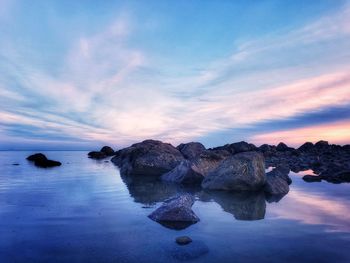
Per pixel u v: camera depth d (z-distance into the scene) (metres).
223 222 7.17
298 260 4.85
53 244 5.61
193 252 5.18
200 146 26.45
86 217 7.63
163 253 5.15
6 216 7.71
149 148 20.66
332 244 5.59
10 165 27.06
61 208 8.69
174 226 6.80
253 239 5.87
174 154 20.89
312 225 6.84
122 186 13.80
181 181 15.18
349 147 39.66
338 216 7.69
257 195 11.37
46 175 18.30
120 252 5.21
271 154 35.25
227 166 13.25
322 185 13.43
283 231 6.38
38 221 7.22
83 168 24.02
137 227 6.72
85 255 5.09
